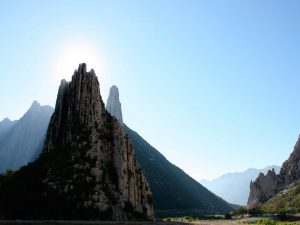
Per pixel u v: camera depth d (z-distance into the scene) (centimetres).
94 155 14038
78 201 12044
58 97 17075
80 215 11681
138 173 16238
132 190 15025
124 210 13650
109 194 13475
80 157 13750
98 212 12169
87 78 16675
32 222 9312
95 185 12875
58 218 11269
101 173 13650
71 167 13125
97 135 14925
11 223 8738
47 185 12231
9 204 11000
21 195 11312
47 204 11381
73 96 16462
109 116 16488
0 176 12925
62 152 14238
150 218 14900
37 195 11600
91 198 12312
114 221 11631
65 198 11944
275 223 16088
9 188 11581
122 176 14612
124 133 16350
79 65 17238
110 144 15500
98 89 16512
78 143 14450
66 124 15900
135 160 16450
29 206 11119
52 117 16850
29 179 12738
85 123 15400
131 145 16525
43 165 13650
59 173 12825
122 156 15088
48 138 16050
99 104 16125
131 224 10356
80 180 12706
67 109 16425
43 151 15850
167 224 11644
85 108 15800
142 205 15562
